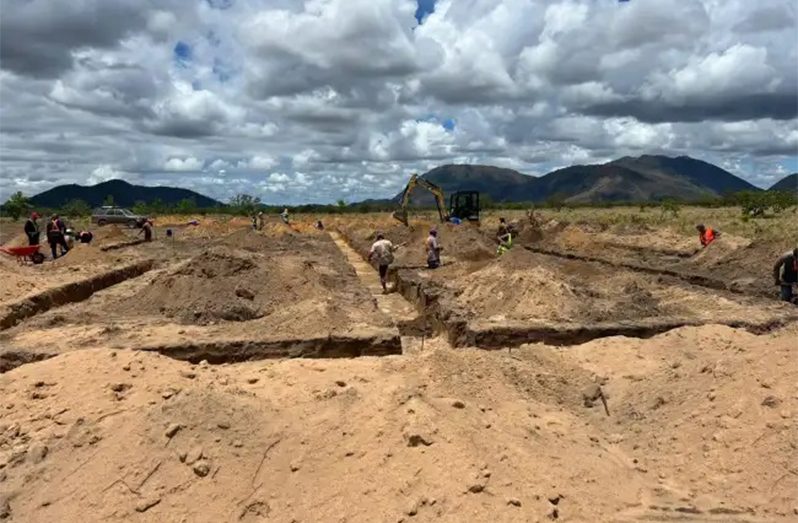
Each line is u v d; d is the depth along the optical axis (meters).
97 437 5.54
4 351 9.31
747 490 4.95
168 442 5.03
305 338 9.98
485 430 5.13
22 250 20.05
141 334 10.52
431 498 4.38
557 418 6.09
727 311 11.71
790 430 5.26
